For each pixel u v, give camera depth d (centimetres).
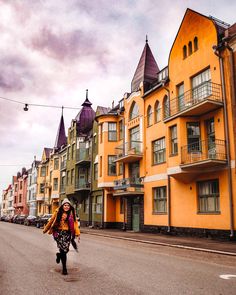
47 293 602
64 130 6125
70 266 905
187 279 736
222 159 1825
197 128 2086
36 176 7075
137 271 833
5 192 11762
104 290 625
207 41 2047
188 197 2108
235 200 1750
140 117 2800
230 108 1842
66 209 798
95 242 1745
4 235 2178
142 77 2962
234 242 1662
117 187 2777
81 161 3834
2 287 649
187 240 1797
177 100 2266
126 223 2903
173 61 2369
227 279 740
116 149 3198
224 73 1903
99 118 3403
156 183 2480
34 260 1011
